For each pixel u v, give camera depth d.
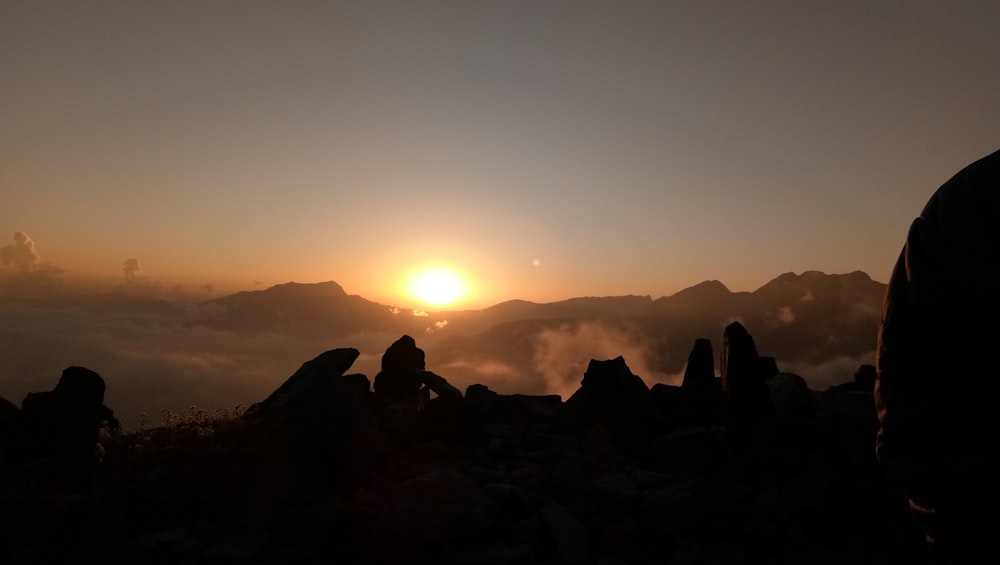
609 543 6.26
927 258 1.76
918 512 1.86
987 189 1.61
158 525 6.29
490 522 6.02
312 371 8.80
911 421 1.79
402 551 5.77
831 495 6.48
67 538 5.95
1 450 7.19
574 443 8.98
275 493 6.54
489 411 10.25
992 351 1.62
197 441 7.42
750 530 6.23
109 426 8.28
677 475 7.38
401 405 10.90
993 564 1.62
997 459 1.58
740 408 8.38
